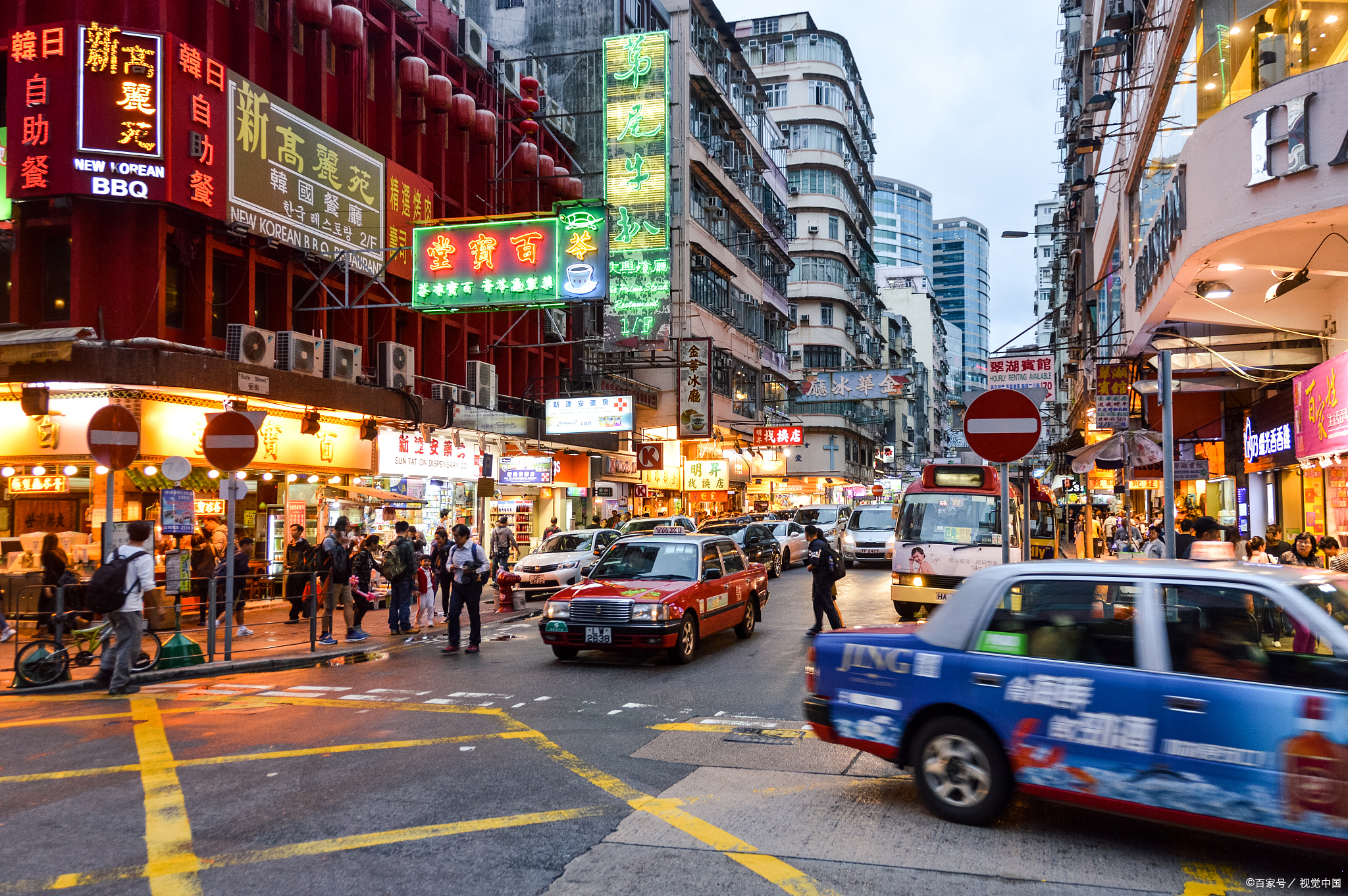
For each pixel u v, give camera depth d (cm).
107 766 642
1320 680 411
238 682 1020
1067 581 495
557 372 2917
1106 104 2364
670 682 973
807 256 6306
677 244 3406
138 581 966
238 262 1633
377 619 1669
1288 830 404
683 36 3506
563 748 688
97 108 1349
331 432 1820
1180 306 1429
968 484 1512
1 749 699
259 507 1759
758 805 545
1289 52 977
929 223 17112
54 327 1438
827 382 3384
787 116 6431
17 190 1351
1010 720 486
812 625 1438
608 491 3184
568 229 1600
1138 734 445
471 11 3309
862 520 2550
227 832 500
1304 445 1390
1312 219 966
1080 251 3422
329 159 1764
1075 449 3456
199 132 1443
